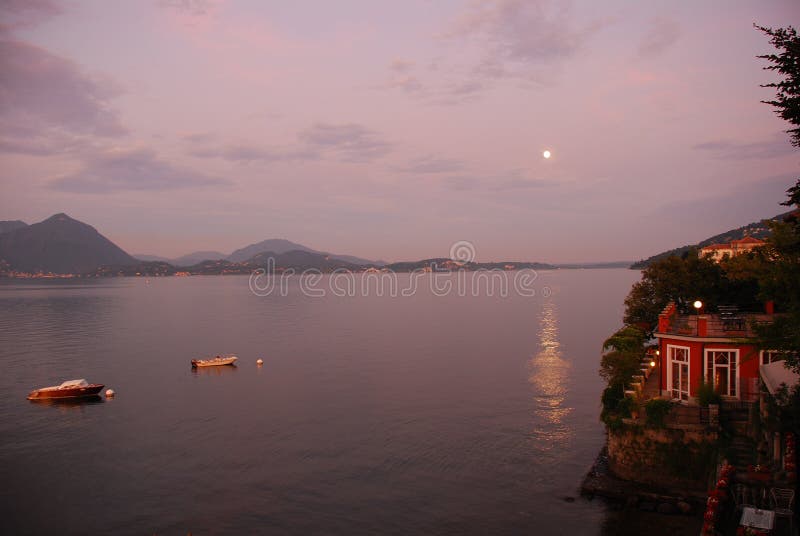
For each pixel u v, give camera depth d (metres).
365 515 33.47
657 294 53.06
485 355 88.31
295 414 54.94
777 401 26.42
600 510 31.77
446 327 131.88
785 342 23.22
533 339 108.00
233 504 35.31
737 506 24.52
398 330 126.44
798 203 22.80
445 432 48.03
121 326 140.00
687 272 51.00
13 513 34.62
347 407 56.97
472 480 37.91
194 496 36.56
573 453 42.31
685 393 34.44
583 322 141.12
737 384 32.56
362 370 77.00
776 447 27.39
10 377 75.94
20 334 122.94
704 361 33.38
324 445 45.50
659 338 36.03
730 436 30.41
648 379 43.06
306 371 77.38
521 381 67.88
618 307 189.50
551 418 51.56
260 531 31.94
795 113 21.84
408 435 47.50
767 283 23.73
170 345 105.12
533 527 30.98
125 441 48.03
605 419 34.56
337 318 158.38
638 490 31.78
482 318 154.38
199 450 45.19
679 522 28.78
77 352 97.12
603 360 39.53
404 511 33.84
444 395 61.06
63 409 59.66
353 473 39.66
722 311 41.53
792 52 20.83
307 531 31.78
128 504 35.62
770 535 21.11
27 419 55.84
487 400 58.50
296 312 181.12
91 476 40.31
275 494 36.56
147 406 60.19
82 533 32.16
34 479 39.94
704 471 30.50
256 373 77.19
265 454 43.84
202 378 74.69
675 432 31.31
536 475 38.25
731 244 108.25
